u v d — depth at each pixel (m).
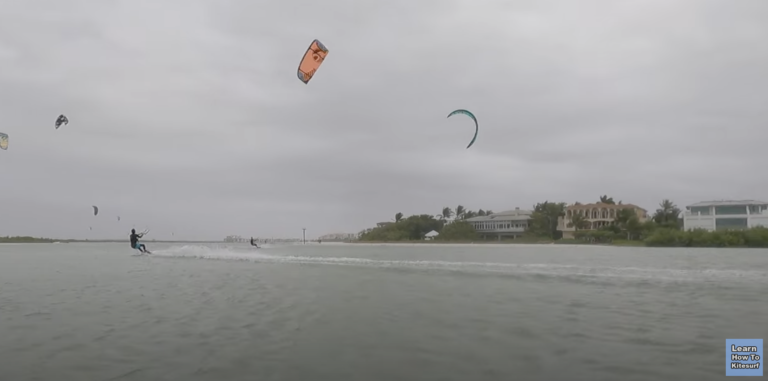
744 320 11.05
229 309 12.66
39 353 8.29
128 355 8.16
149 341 9.11
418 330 10.04
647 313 11.97
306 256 43.00
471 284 18.56
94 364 7.65
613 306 13.05
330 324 10.63
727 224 106.56
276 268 26.83
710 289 16.72
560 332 9.81
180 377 7.03
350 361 7.77
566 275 22.02
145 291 16.56
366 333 9.73
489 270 24.75
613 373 7.17
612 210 130.75
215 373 7.19
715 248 75.50
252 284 18.70
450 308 12.77
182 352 8.32
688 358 7.93
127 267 28.83
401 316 11.65
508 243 123.50
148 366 7.54
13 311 12.41
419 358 7.94
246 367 7.47
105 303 13.77
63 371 7.31
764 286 17.59
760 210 105.00
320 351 8.35
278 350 8.45
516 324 10.64
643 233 105.75
